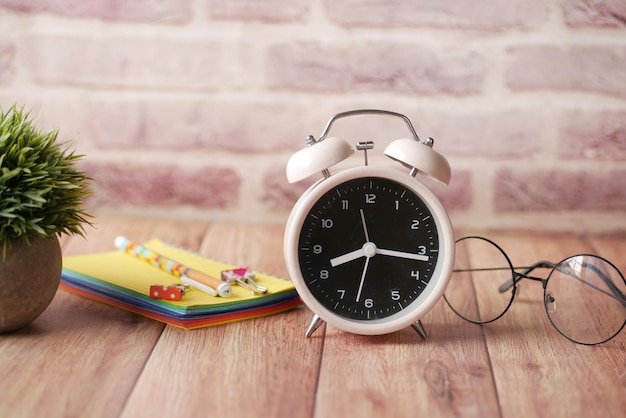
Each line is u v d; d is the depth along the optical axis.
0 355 0.56
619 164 0.84
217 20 0.84
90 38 0.85
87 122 0.87
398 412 0.51
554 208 0.85
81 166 0.88
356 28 0.84
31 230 0.57
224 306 0.62
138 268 0.69
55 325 0.61
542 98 0.84
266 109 0.85
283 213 0.87
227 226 0.86
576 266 0.61
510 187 0.85
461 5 0.83
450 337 0.61
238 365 0.56
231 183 0.87
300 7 0.84
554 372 0.56
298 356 0.57
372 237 0.59
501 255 0.71
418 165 0.56
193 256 0.72
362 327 0.59
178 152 0.87
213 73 0.85
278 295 0.64
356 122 0.85
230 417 0.50
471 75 0.84
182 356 0.57
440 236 0.59
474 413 0.51
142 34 0.85
